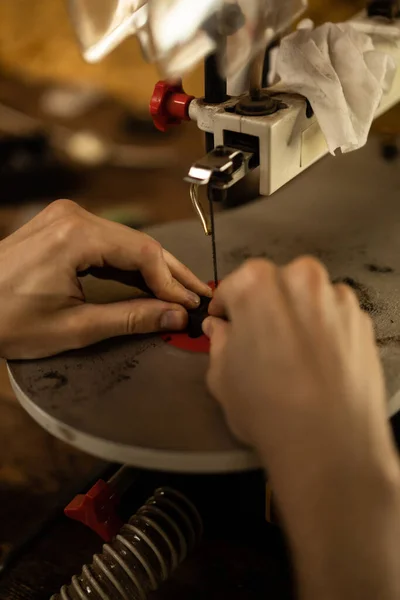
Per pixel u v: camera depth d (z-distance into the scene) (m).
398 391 0.50
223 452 0.47
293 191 0.70
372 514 0.43
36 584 0.58
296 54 0.54
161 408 0.50
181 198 1.11
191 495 0.58
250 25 0.52
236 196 0.70
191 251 0.63
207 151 0.56
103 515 0.55
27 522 0.67
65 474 0.71
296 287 0.45
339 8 0.75
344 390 0.43
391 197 0.68
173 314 0.54
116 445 0.48
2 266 0.53
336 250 0.62
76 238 0.53
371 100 0.55
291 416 0.43
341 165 0.73
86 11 0.48
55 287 0.53
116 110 1.21
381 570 0.42
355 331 0.45
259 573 0.58
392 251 0.62
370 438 0.43
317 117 0.53
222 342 0.48
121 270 0.57
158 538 0.53
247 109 0.53
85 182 1.16
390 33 0.59
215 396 0.48
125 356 0.54
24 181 1.11
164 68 0.50
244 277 0.46
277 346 0.44
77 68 0.94
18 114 1.18
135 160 1.17
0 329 0.53
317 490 0.43
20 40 0.94
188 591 0.57
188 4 0.49
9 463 0.72
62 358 0.54
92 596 0.52
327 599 0.42
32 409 0.51
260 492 0.57
